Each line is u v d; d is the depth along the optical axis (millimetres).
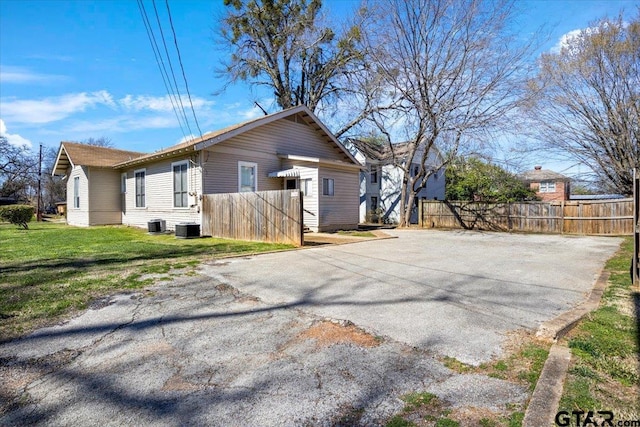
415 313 3893
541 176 31734
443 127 15312
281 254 8086
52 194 41969
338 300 4395
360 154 24703
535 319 3689
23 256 7586
